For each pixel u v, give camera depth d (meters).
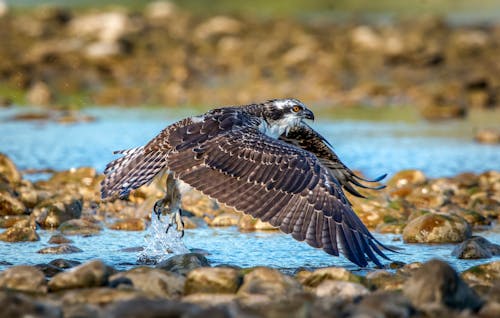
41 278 9.28
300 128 11.84
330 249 9.51
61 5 50.28
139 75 34.00
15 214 14.22
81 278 9.26
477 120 26.19
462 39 39.47
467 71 35.00
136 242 12.77
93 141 21.66
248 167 10.16
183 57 36.91
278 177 9.98
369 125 25.05
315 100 29.59
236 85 32.12
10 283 9.21
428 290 8.72
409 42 37.81
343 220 9.73
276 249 12.39
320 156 11.84
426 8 52.56
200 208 14.75
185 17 46.81
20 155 19.92
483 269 10.34
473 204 15.30
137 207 14.89
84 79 33.03
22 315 7.77
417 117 26.67
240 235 13.37
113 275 9.55
